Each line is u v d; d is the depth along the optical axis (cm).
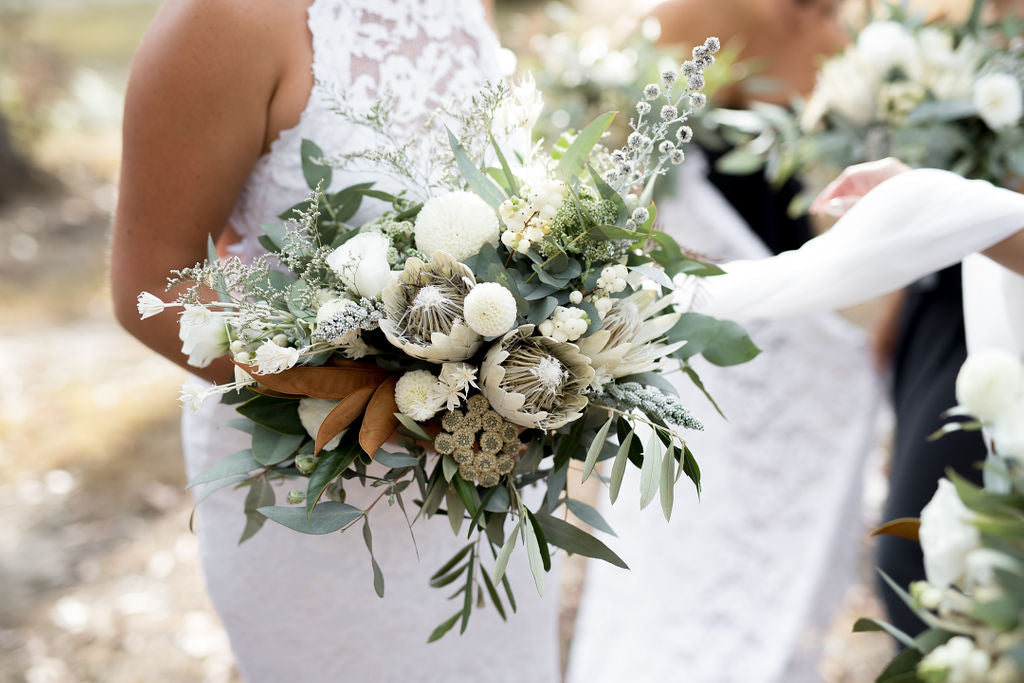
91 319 537
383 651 168
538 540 117
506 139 130
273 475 128
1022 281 151
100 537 337
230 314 116
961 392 90
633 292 125
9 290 569
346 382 117
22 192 750
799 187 261
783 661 233
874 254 144
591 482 339
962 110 195
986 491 91
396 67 140
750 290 153
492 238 118
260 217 145
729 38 261
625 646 250
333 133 137
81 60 1170
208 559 167
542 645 189
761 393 247
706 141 249
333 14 136
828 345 241
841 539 251
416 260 110
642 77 245
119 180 137
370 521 156
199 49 126
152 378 462
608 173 120
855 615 294
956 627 89
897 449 213
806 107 229
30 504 355
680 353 131
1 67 896
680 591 251
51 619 293
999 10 226
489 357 111
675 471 122
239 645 171
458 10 149
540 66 263
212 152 132
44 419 417
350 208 132
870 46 208
